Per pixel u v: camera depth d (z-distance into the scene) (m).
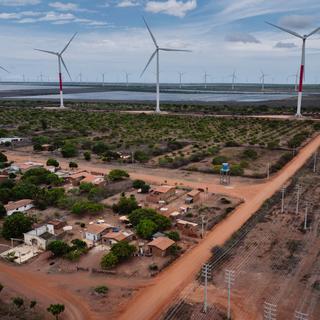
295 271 70.81
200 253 77.88
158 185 122.31
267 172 135.50
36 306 61.28
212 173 137.12
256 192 115.12
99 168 144.38
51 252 78.62
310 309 59.56
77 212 97.12
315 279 67.88
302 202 106.94
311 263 73.56
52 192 107.12
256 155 159.25
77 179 123.56
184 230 86.94
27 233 84.12
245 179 129.12
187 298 62.78
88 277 69.88
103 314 59.06
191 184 123.56
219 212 98.94
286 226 91.00
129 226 90.19
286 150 172.38
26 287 67.00
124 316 58.47
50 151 174.75
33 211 100.94
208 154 163.25
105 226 87.56
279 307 60.09
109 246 81.81
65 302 62.34
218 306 60.56
